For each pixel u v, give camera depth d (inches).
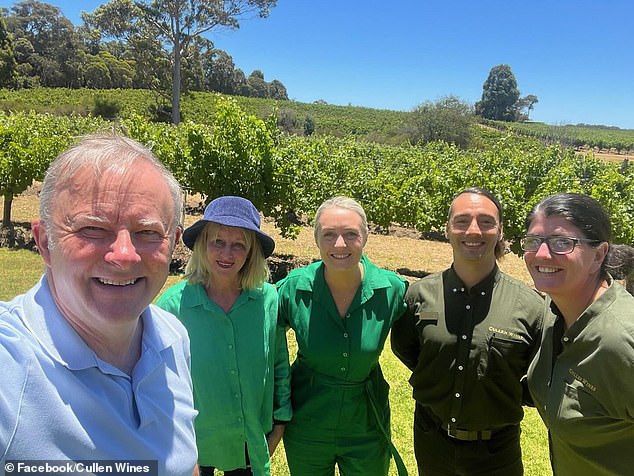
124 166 25.8
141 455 26.8
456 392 51.8
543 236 39.9
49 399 24.0
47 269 27.0
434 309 53.9
